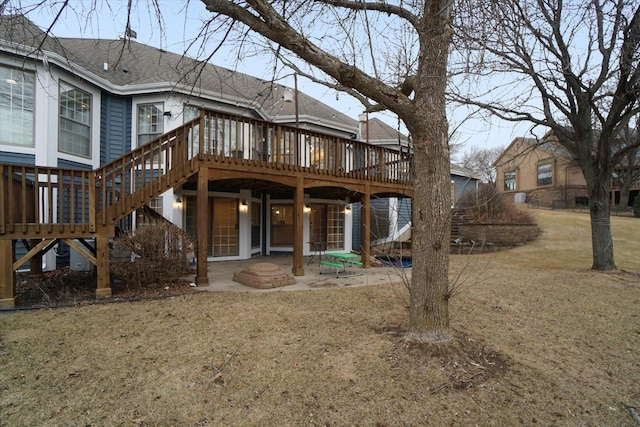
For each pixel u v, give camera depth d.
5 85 7.73
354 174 9.11
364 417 2.62
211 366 3.33
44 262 8.14
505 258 11.15
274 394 2.89
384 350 3.65
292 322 4.57
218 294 6.00
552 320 4.95
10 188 5.05
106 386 2.96
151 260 6.35
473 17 4.14
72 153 8.84
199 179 6.68
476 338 4.04
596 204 8.83
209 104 10.67
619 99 7.52
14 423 2.46
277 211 12.85
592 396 3.03
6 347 3.65
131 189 6.39
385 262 10.30
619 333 4.52
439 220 3.71
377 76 4.14
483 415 2.68
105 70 10.34
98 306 5.16
